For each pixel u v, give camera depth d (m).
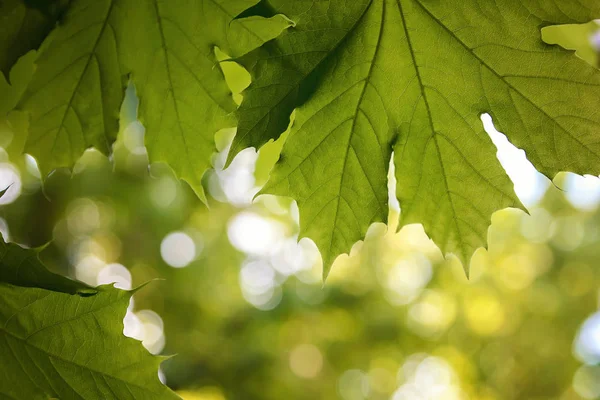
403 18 0.44
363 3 0.44
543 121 0.44
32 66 0.48
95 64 0.45
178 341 1.62
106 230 1.53
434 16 0.44
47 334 0.43
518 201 0.45
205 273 1.67
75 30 0.45
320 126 0.44
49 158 0.46
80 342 0.43
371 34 0.44
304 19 0.44
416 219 0.46
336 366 1.91
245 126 0.43
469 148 0.45
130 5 0.45
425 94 0.45
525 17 0.43
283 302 1.83
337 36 0.44
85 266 1.58
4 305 0.42
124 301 0.43
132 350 0.43
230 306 1.74
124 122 0.90
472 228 0.46
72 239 1.55
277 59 0.44
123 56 0.45
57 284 0.43
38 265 0.43
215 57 0.45
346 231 0.45
